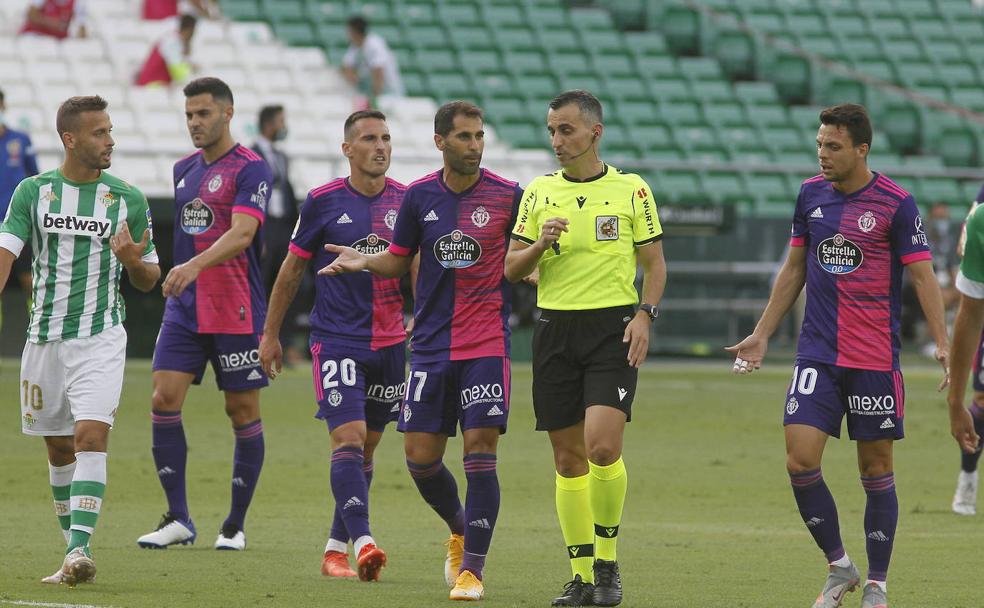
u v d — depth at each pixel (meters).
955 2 116.56
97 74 81.19
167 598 22.53
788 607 22.58
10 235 24.25
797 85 106.12
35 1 81.88
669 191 88.62
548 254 23.91
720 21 107.00
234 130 79.81
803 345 23.02
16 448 43.81
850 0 113.38
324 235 27.80
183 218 30.28
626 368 23.38
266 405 54.00
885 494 22.62
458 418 24.95
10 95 76.94
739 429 51.31
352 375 26.95
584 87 97.75
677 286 75.88
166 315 30.25
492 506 23.67
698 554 28.34
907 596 23.73
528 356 73.75
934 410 57.22
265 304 30.70
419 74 93.56
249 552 28.53
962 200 90.44
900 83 107.44
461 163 24.20
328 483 38.84
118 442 45.38
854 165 22.64
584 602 22.80
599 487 22.92
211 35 88.25
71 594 22.72
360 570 24.88
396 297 27.80
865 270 22.59
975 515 34.66
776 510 35.09
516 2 102.75
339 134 81.38
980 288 22.50
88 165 24.41
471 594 23.08
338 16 96.69
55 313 24.42
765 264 76.44
